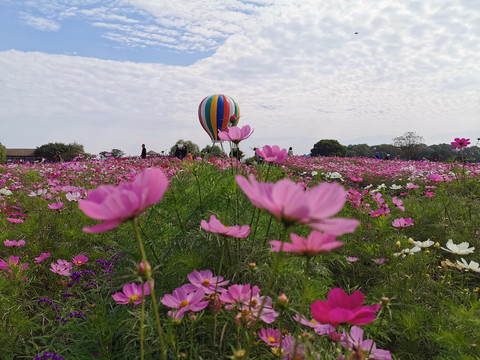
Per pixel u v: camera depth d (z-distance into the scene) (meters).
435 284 2.29
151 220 2.44
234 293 1.17
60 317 1.83
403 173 9.95
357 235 3.09
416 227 3.74
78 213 3.47
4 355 1.66
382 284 2.46
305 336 0.91
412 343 1.78
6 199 4.59
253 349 1.29
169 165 6.61
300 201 0.64
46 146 57.19
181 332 1.52
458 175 5.72
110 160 11.95
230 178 2.09
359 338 1.07
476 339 1.60
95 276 2.53
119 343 1.71
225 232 1.16
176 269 1.82
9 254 2.92
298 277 1.86
